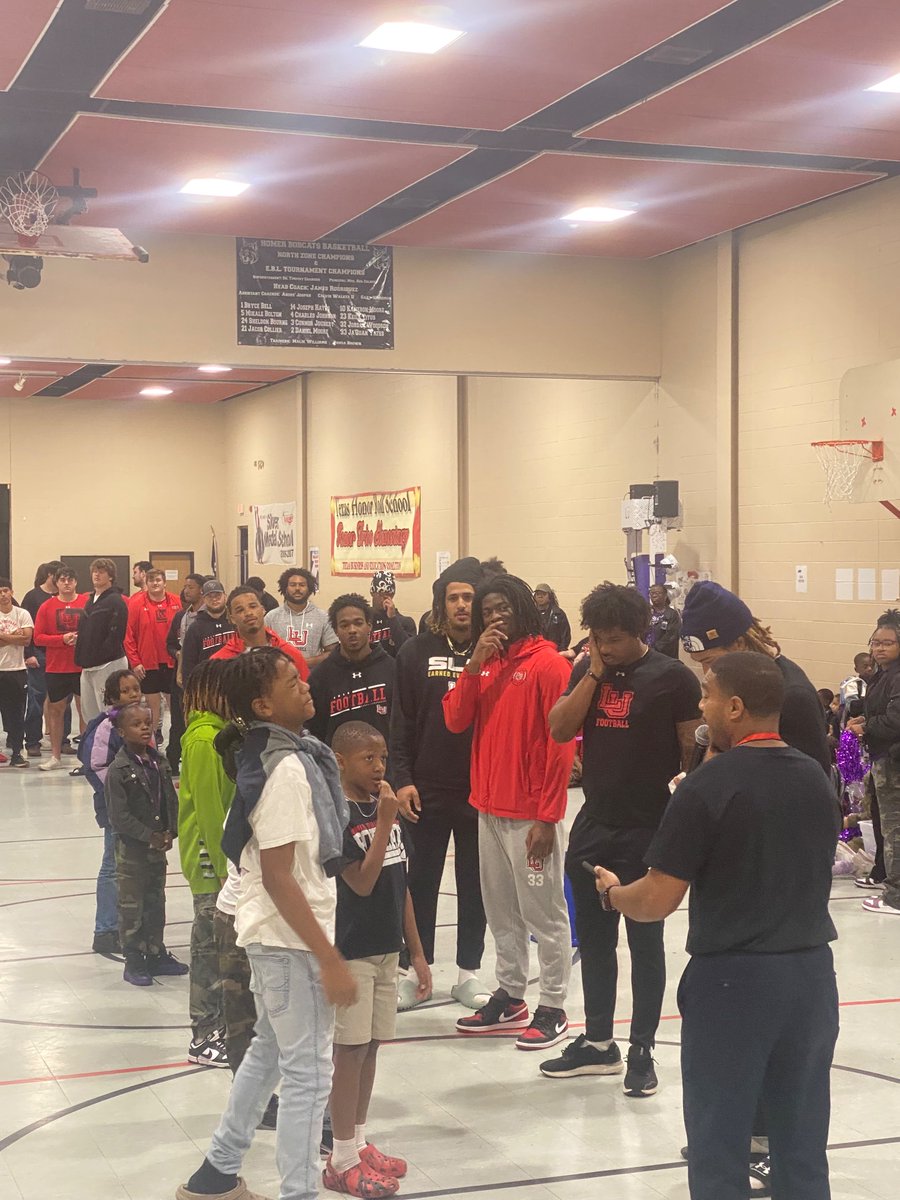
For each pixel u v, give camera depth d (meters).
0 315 11.05
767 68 7.78
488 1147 4.09
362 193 10.38
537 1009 5.18
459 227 11.62
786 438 11.45
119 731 6.06
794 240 11.29
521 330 12.71
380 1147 4.08
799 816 2.87
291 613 8.52
